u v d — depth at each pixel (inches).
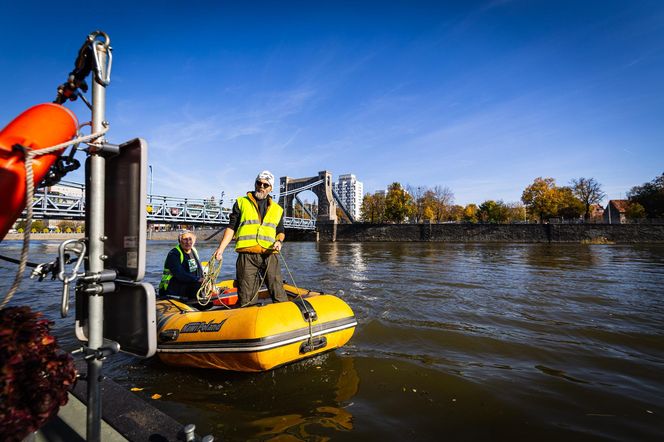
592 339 171.9
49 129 50.5
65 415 68.2
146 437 62.8
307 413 100.0
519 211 2490.2
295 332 119.0
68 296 51.4
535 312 226.7
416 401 107.5
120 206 59.6
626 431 91.9
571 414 100.3
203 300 159.2
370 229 1865.2
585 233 1574.8
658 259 669.9
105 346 56.6
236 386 116.7
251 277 142.3
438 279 386.3
